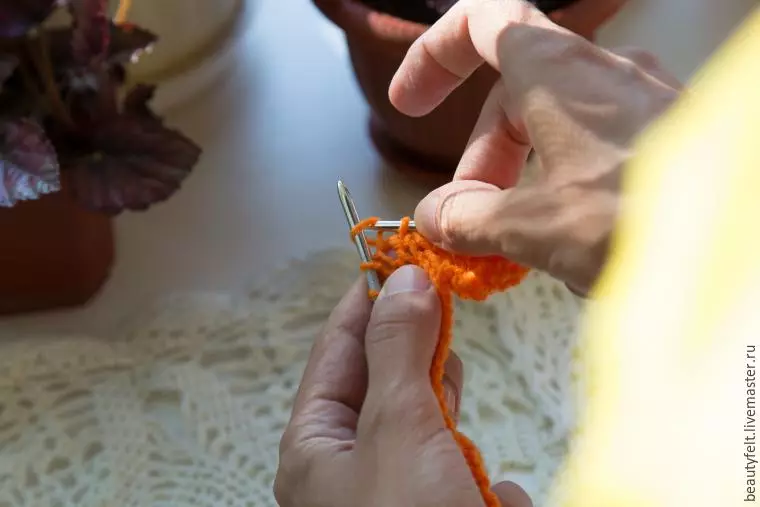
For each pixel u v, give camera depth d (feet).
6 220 1.54
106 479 1.51
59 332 1.66
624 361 1.09
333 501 1.19
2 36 1.42
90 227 1.63
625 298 1.05
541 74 1.13
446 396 1.36
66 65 1.53
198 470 1.52
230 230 1.78
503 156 1.32
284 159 1.87
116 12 1.76
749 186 1.01
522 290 1.66
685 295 1.03
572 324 1.63
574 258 1.08
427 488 1.14
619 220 1.05
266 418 1.57
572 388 1.57
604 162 1.07
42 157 1.43
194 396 1.57
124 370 1.61
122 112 1.58
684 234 1.02
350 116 1.94
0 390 1.57
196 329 1.64
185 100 1.93
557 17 1.52
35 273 1.63
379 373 1.20
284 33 2.10
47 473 1.51
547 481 1.51
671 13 2.04
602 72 1.12
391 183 1.83
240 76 2.00
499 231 1.13
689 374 1.04
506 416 1.57
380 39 1.56
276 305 1.67
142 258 1.75
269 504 1.50
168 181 1.53
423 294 1.22
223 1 1.96
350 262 1.71
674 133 1.05
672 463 1.07
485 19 1.23
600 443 1.21
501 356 1.62
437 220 1.22
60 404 1.57
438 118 1.66
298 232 1.77
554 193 1.09
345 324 1.31
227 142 1.89
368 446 1.18
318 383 1.29
